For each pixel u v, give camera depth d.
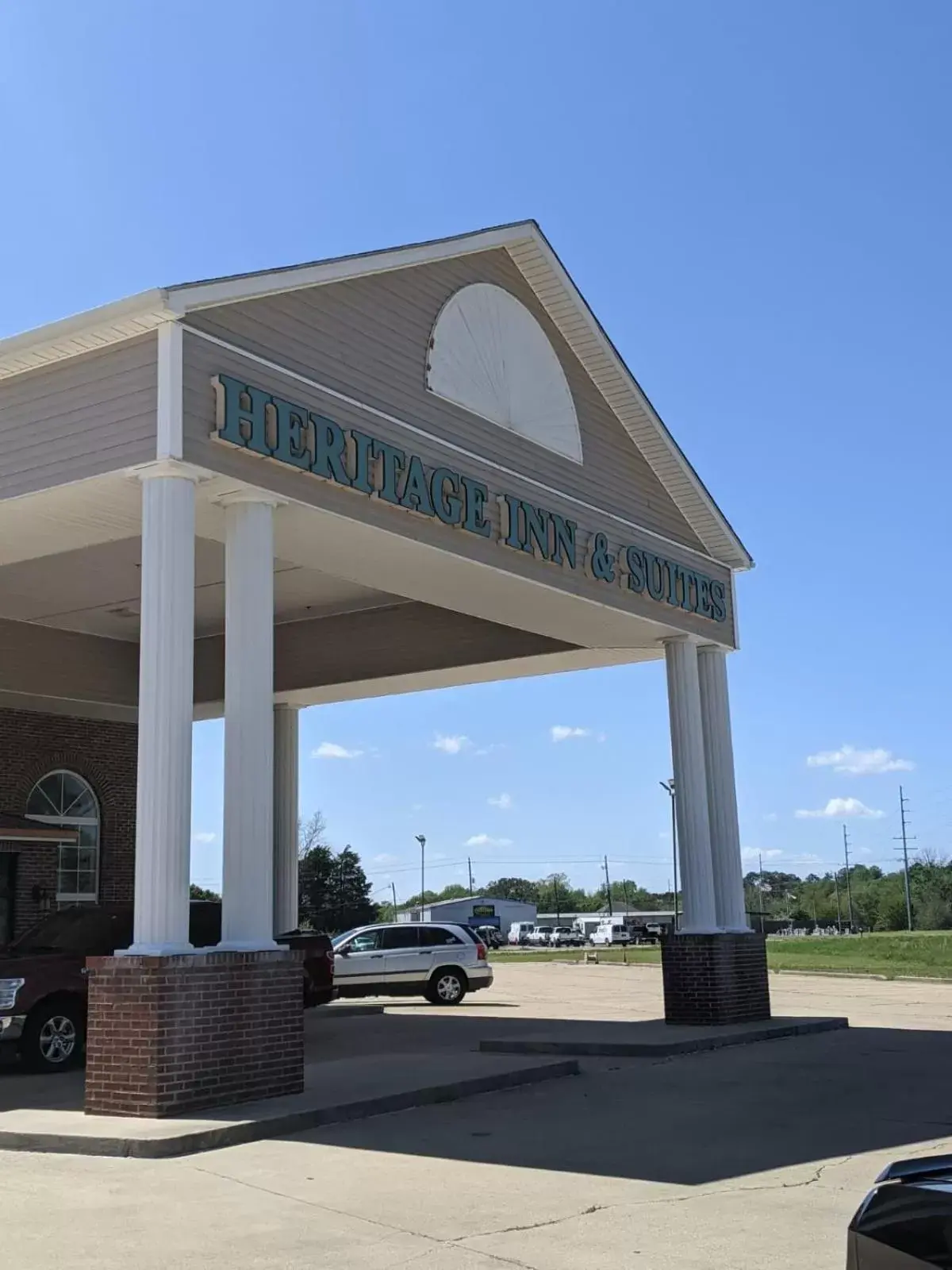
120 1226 7.09
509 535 14.87
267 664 11.62
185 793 10.67
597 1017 20.44
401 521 13.38
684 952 17.92
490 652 20.31
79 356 11.61
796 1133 9.62
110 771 22.78
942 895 125.00
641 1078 12.73
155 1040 9.95
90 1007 10.30
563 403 16.64
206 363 11.34
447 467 14.21
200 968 10.33
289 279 12.19
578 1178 8.12
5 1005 13.31
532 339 16.20
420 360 14.15
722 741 19.23
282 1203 7.55
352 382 13.05
